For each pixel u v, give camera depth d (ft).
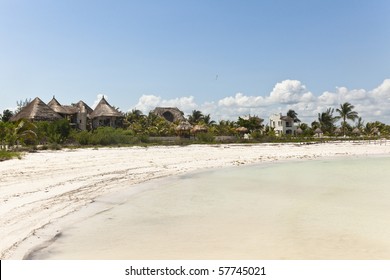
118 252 27.78
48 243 28.96
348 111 306.14
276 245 29.78
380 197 50.85
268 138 200.75
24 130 121.49
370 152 150.61
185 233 32.89
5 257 25.59
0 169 67.46
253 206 44.50
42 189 49.57
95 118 216.74
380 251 28.48
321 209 43.04
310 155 134.31
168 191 54.65
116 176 66.44
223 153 125.08
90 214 38.63
